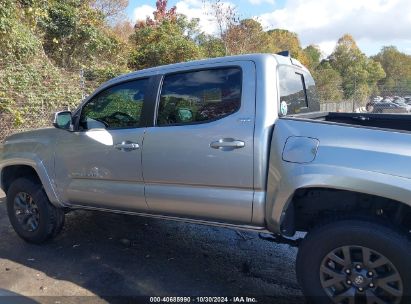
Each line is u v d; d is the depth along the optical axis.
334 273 2.91
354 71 51.03
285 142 3.05
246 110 3.26
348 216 2.93
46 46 15.10
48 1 14.52
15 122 10.62
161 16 23.77
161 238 4.92
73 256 4.40
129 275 3.95
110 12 23.36
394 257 2.69
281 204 3.06
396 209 2.89
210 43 22.39
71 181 4.33
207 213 3.47
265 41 25.11
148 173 3.74
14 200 4.80
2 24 10.80
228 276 3.94
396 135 2.76
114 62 17.44
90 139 4.13
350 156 2.81
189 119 3.58
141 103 3.90
